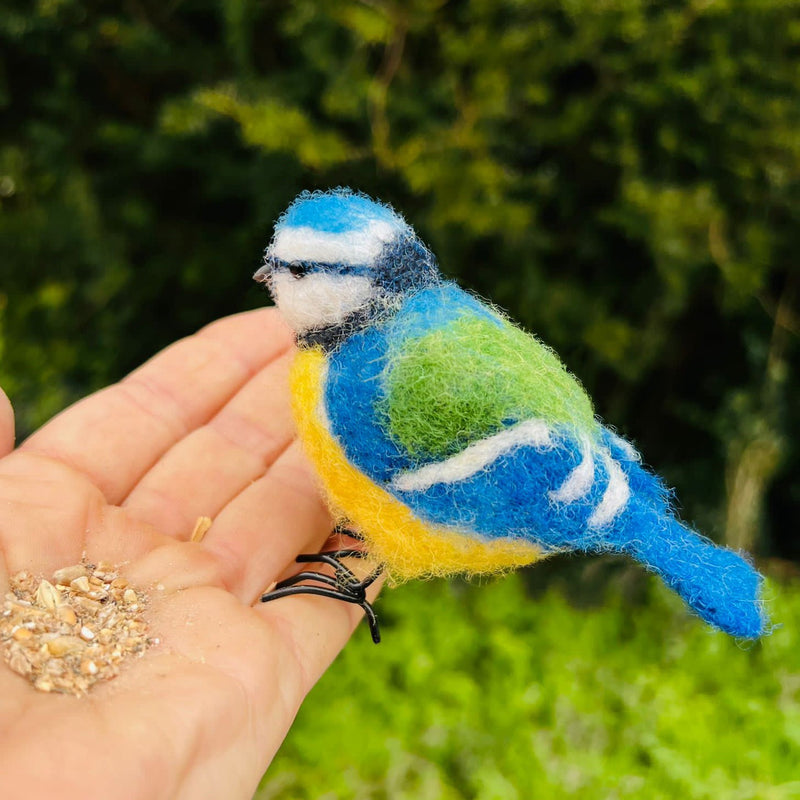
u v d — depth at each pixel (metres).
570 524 0.13
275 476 0.18
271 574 0.16
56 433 0.17
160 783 0.10
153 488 0.17
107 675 0.12
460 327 0.13
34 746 0.10
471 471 0.13
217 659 0.13
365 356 0.13
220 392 0.19
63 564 0.14
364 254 0.13
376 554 0.15
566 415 0.13
